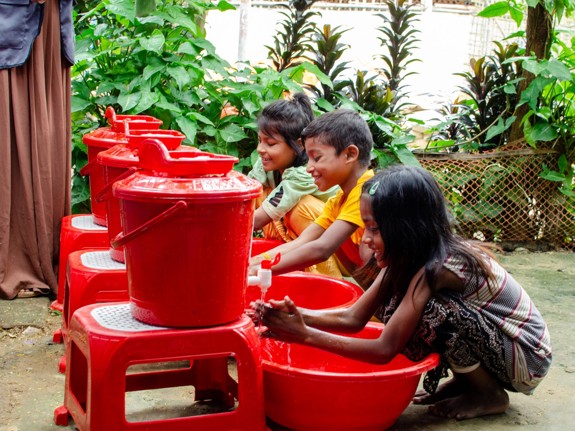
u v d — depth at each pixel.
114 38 3.93
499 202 4.19
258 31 8.24
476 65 4.49
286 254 2.41
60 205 3.13
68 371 2.01
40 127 2.99
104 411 1.74
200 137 4.02
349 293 2.54
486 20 5.66
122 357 1.73
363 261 2.60
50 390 2.27
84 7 4.42
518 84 4.36
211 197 1.71
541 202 4.22
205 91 3.96
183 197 1.70
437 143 4.46
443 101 5.07
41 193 3.03
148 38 3.67
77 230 2.75
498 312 2.04
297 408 1.93
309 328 1.91
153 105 3.72
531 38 4.28
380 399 1.90
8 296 3.00
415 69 7.50
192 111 3.81
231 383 2.19
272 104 2.94
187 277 1.75
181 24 3.82
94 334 1.75
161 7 3.86
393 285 2.00
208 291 1.77
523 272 3.77
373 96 4.27
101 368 1.73
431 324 1.99
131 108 3.58
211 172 1.78
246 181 1.83
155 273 1.75
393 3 4.50
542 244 4.26
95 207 2.83
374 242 1.96
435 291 1.97
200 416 1.81
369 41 8.06
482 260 2.00
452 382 2.25
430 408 2.16
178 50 3.80
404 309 1.94
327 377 1.86
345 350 1.91
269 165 2.96
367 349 1.92
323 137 2.43
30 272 3.08
